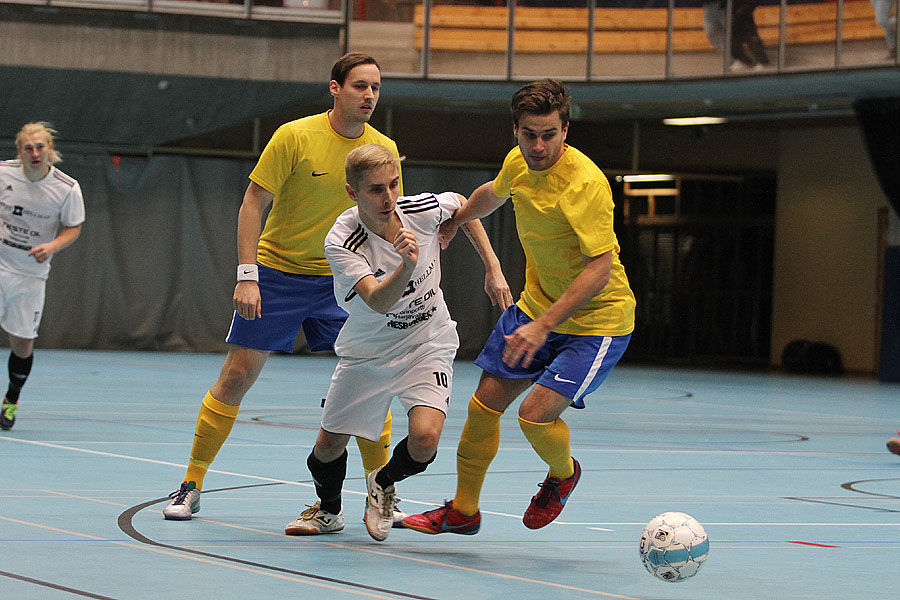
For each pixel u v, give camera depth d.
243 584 5.38
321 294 7.78
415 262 6.11
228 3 27.38
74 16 26.95
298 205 7.57
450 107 31.53
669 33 27.31
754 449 12.78
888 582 5.91
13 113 28.14
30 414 14.09
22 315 12.05
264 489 8.73
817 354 35.25
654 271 39.25
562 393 6.64
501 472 10.03
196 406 16.08
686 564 5.63
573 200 6.49
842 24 25.48
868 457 12.30
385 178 6.32
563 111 6.46
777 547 6.89
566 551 6.64
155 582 5.36
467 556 6.41
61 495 8.05
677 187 38.75
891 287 30.02
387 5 27.97
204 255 32.44
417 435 6.57
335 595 5.20
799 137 36.47
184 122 29.02
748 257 38.50
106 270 31.91
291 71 27.70
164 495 8.24
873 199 34.84
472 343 34.03
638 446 12.72
